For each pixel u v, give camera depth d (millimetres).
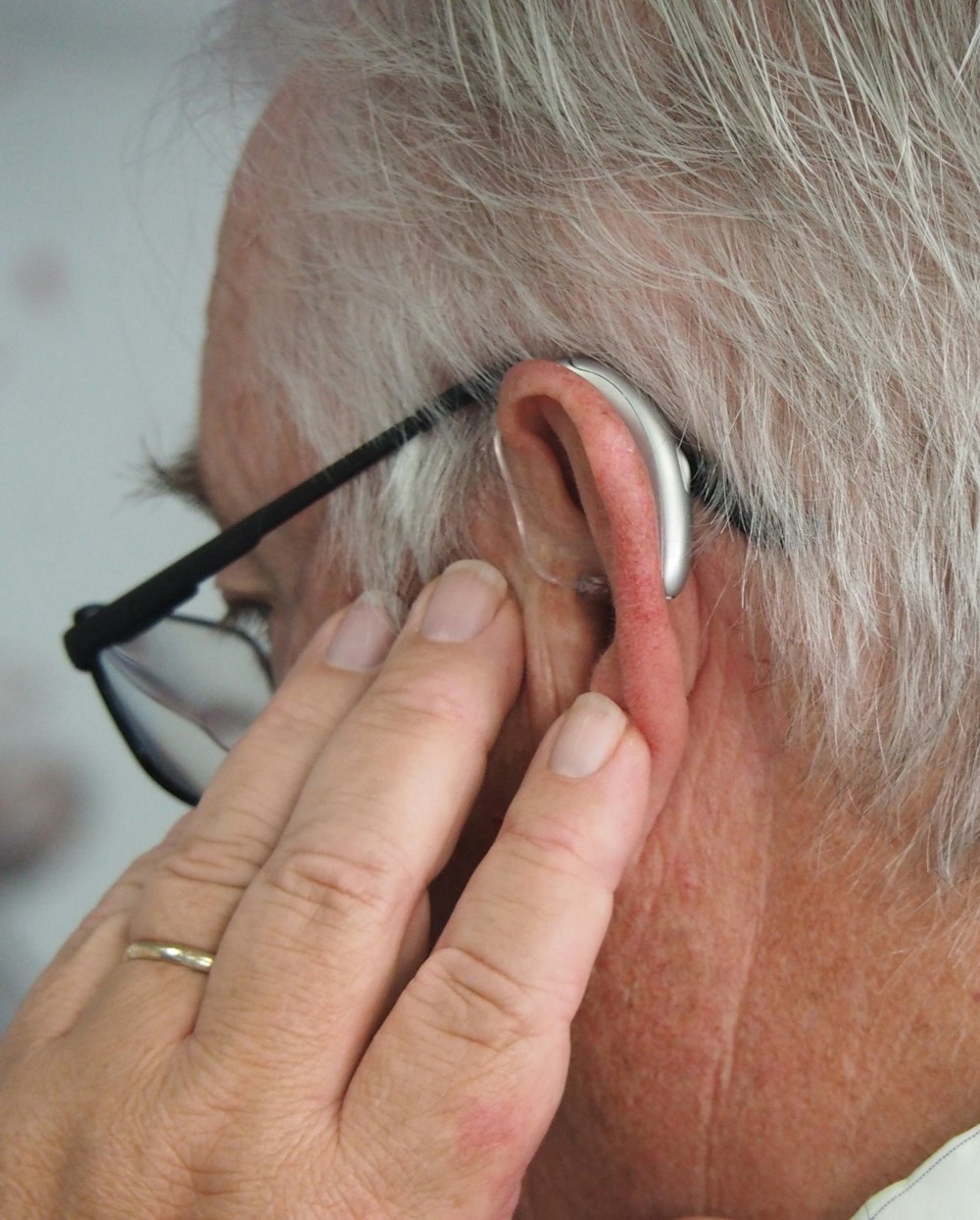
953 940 356
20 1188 360
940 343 342
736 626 364
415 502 379
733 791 368
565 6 352
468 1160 349
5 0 993
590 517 354
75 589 992
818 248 344
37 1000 381
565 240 357
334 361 386
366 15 376
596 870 354
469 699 363
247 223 404
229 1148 350
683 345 353
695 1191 381
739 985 371
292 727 381
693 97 347
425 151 368
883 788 356
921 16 336
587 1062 385
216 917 368
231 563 416
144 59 1019
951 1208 348
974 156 337
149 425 918
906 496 346
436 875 376
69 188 1004
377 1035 353
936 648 349
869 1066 363
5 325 983
